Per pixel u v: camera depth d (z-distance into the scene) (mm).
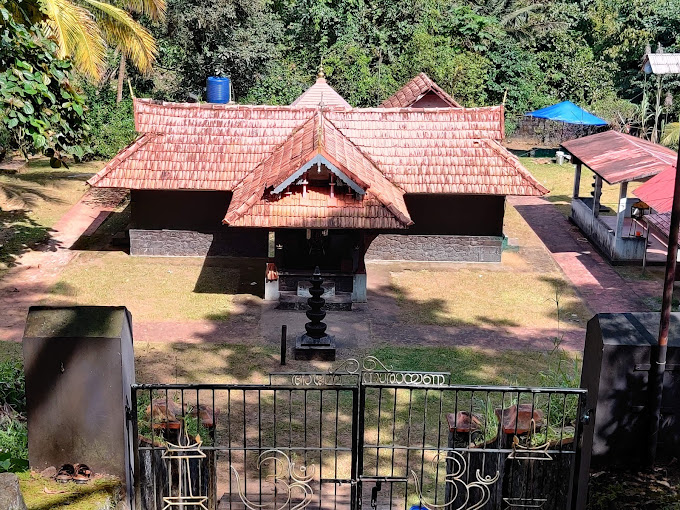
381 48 42906
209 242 25156
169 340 19266
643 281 24109
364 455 14055
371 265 25047
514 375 17734
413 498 12484
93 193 31641
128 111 35844
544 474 8938
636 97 44062
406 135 25109
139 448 8039
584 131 42844
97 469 7602
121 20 24953
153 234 25000
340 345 19234
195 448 8250
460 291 23031
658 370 7430
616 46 44875
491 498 9516
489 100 44594
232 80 38938
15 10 15539
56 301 21375
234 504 11539
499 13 46281
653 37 44531
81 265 24188
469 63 40594
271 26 40125
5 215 28547
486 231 25297
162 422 9031
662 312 7324
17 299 21438
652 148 27828
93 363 7355
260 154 24547
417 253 25484
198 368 17797
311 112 25500
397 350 18969
